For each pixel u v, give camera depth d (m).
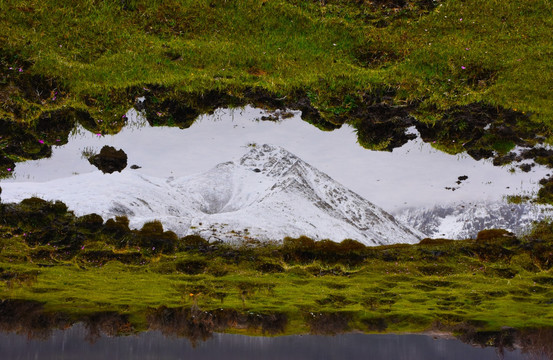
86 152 10.61
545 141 10.36
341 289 17.08
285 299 19.31
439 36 10.65
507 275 13.76
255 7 10.59
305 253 15.30
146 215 107.56
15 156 9.91
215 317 21.67
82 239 14.42
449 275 14.24
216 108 10.33
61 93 9.20
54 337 21.73
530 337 20.06
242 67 10.00
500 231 13.54
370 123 10.42
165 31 10.12
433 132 10.44
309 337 26.98
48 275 15.72
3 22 9.08
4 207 13.37
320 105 10.19
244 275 15.95
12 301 20.95
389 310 20.05
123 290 18.48
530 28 10.68
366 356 22.84
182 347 22.02
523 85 9.98
